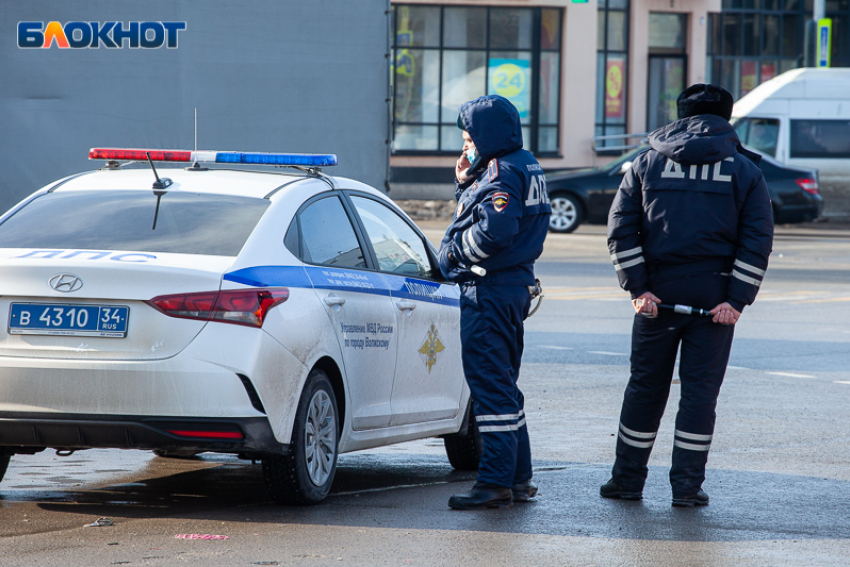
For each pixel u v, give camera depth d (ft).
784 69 443.32
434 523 57.82
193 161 66.33
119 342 55.26
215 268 56.65
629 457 63.87
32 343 55.67
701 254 61.00
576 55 370.53
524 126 370.73
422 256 73.97
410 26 359.46
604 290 183.52
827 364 121.08
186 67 109.60
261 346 56.29
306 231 63.00
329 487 62.28
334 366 61.82
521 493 63.16
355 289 64.08
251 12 109.09
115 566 49.11
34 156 110.42
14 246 59.31
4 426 55.57
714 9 390.01
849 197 306.55
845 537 55.88
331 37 109.60
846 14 444.55
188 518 58.08
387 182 111.04
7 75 109.60
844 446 80.84
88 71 109.70
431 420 71.00
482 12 363.97
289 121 110.11
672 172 61.36
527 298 61.72
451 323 73.87
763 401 99.91
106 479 68.74
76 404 55.06
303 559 50.70
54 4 109.29
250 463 74.79
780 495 65.46
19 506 60.64
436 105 363.15
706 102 61.77
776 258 235.61
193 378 54.85
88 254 57.47
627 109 384.27
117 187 64.39
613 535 55.77
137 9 109.19
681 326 62.13
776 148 307.17
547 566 50.08
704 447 62.54
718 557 51.98
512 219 58.80
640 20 381.19
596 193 272.72
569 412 94.07
